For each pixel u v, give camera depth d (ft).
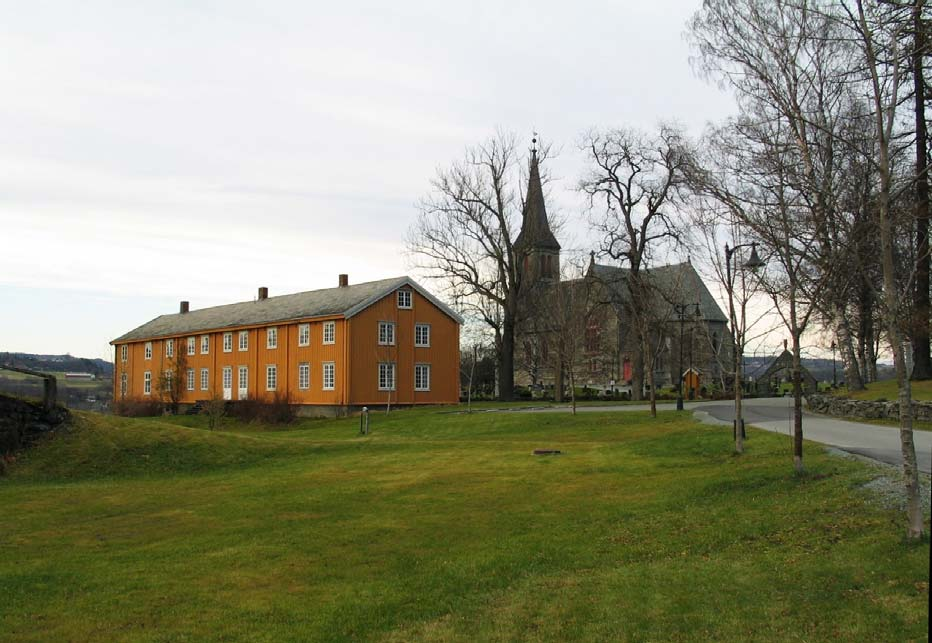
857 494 40.55
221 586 35.35
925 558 29.22
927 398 93.56
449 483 63.26
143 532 47.52
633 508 48.19
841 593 27.84
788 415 107.65
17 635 28.94
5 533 47.39
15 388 76.48
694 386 197.47
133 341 241.96
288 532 46.57
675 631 26.58
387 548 41.98
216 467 77.20
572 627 27.94
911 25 38.52
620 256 163.84
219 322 204.03
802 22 48.16
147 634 28.99
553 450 81.51
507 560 37.99
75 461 72.79
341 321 160.76
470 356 252.42
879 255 46.26
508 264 192.65
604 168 163.94
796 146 49.67
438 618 30.22
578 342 171.83
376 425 132.87
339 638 28.27
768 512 41.22
